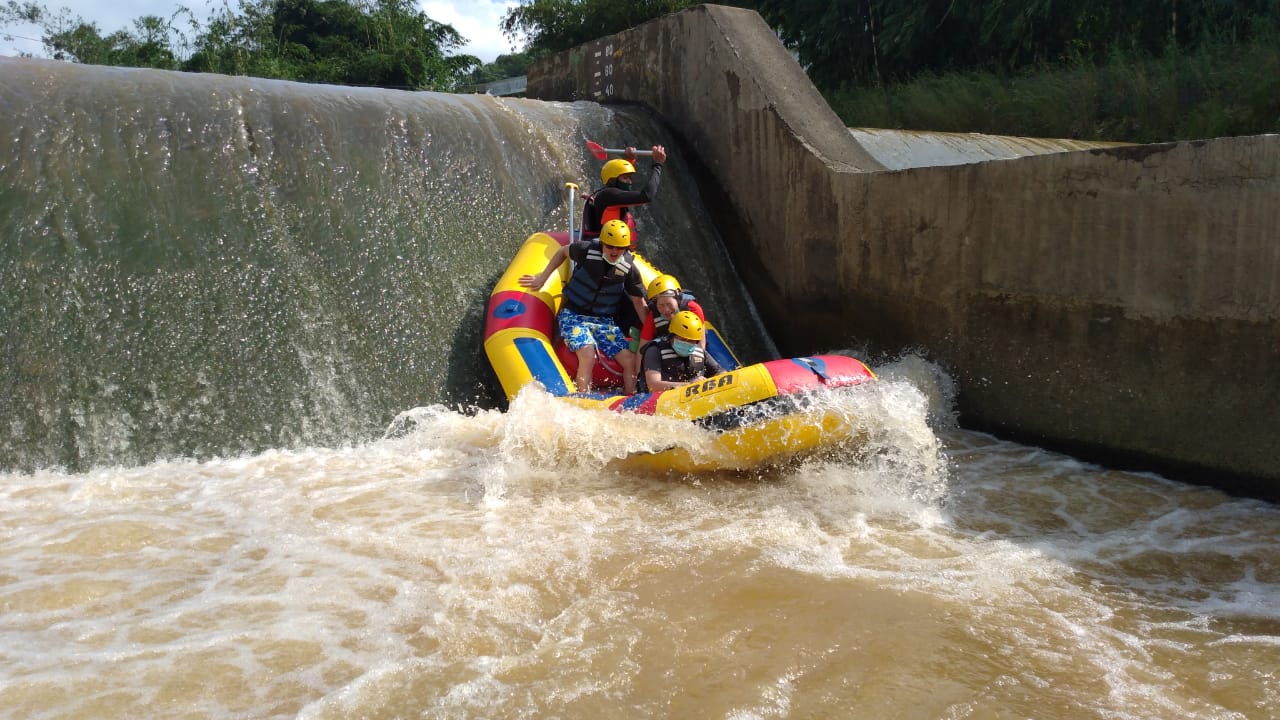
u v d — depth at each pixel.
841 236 7.88
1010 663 3.46
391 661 3.44
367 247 7.24
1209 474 5.60
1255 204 5.16
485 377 7.18
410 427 6.57
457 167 8.12
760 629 3.71
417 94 8.67
